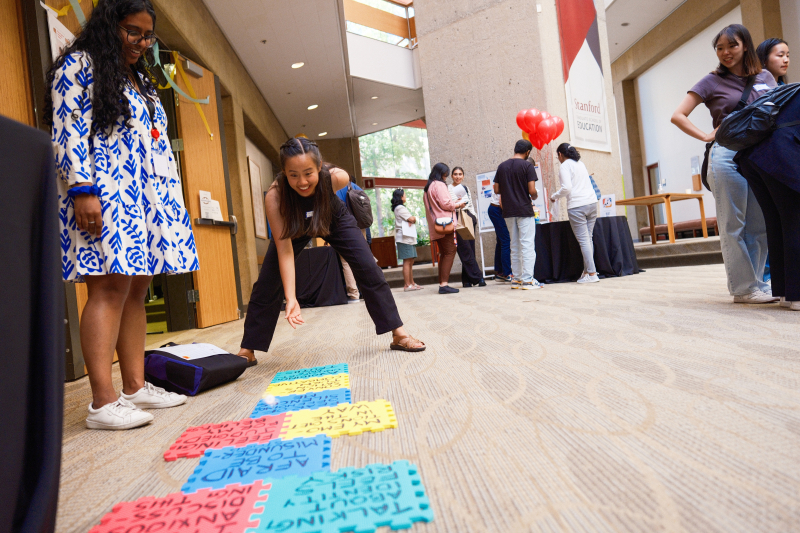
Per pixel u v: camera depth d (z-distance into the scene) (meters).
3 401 0.52
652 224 7.10
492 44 6.78
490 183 6.88
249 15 5.69
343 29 6.85
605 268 5.14
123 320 1.65
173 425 1.45
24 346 0.56
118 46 1.47
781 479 0.80
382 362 2.03
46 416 0.58
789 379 1.30
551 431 1.09
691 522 0.70
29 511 0.55
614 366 1.59
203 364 1.83
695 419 1.08
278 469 1.02
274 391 1.71
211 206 4.58
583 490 0.82
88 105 1.40
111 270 1.41
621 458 0.93
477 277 5.69
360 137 14.17
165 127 1.73
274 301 2.24
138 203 1.52
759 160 2.09
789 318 2.05
